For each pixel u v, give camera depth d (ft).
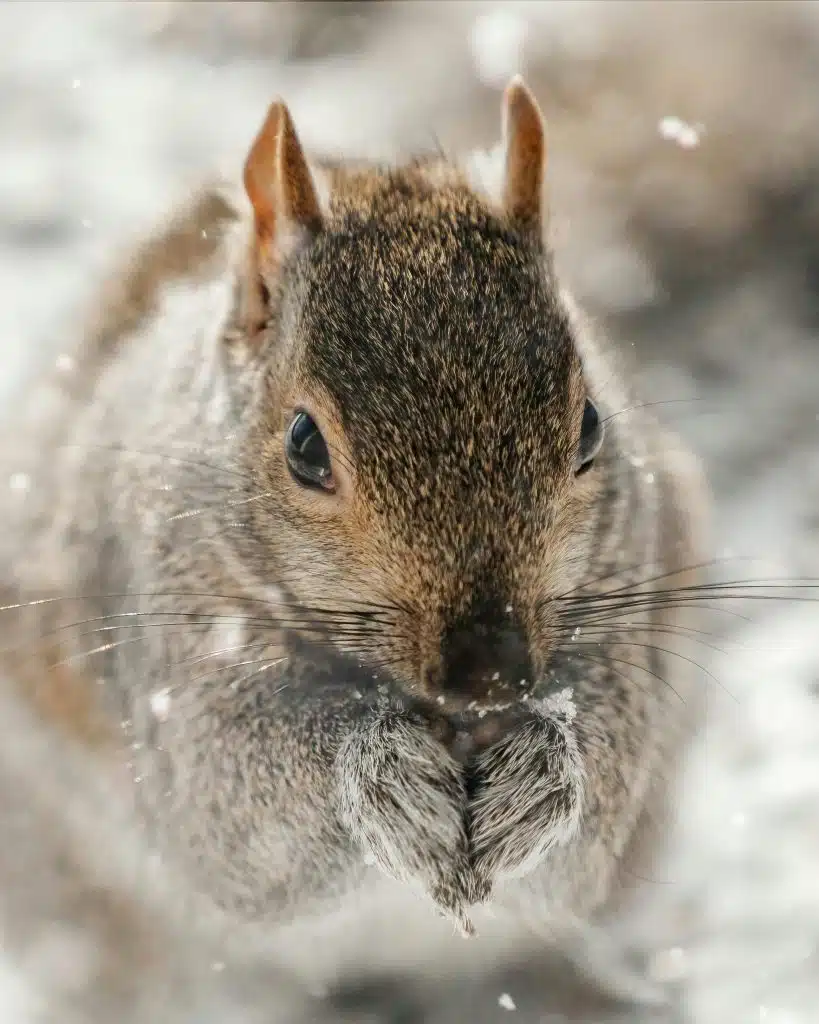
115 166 7.39
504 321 4.88
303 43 8.70
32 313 5.64
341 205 4.94
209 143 7.68
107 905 5.12
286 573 4.91
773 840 5.14
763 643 5.26
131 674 5.01
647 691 4.99
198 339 5.00
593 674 4.97
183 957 5.12
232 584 4.95
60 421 5.12
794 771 5.18
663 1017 5.06
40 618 5.08
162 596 4.97
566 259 5.32
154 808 5.00
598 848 4.99
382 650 4.87
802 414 5.48
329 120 7.48
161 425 5.00
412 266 4.90
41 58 8.83
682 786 5.09
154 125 7.91
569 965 5.09
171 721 4.98
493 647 4.85
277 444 4.91
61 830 5.11
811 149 6.49
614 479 4.95
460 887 4.91
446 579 4.86
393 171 4.99
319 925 5.08
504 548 4.86
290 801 4.96
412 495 4.86
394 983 5.11
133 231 5.21
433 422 4.86
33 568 5.09
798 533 5.36
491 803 4.91
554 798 4.91
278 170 4.93
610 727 4.97
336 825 4.96
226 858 4.98
